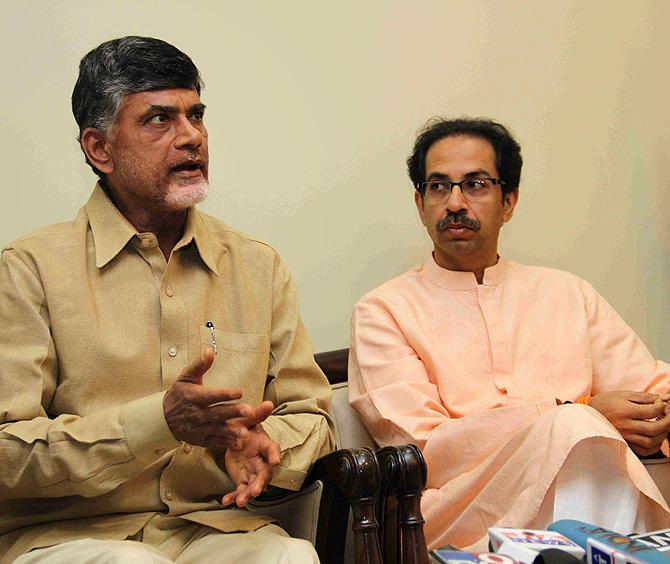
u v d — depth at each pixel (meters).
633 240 3.59
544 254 3.46
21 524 2.05
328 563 2.05
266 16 3.05
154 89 2.15
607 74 3.59
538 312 2.86
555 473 2.15
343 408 2.81
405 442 2.57
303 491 2.15
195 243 2.24
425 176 2.91
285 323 2.35
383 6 3.24
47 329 2.07
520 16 3.46
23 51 2.74
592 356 2.85
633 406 2.53
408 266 3.26
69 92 2.80
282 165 3.07
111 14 2.85
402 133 3.26
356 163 3.18
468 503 2.40
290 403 2.28
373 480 1.94
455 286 2.86
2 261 2.13
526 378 2.73
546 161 3.47
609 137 3.58
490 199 2.83
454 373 2.70
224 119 2.99
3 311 2.08
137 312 2.16
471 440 2.47
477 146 2.84
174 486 2.13
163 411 1.88
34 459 1.92
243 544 1.98
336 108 3.16
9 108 2.72
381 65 3.23
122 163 2.17
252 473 1.98
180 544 2.07
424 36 3.30
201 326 2.21
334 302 3.15
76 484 1.93
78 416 2.06
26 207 2.75
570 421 2.18
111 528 2.05
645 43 3.66
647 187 3.62
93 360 2.09
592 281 3.53
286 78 3.08
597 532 1.71
